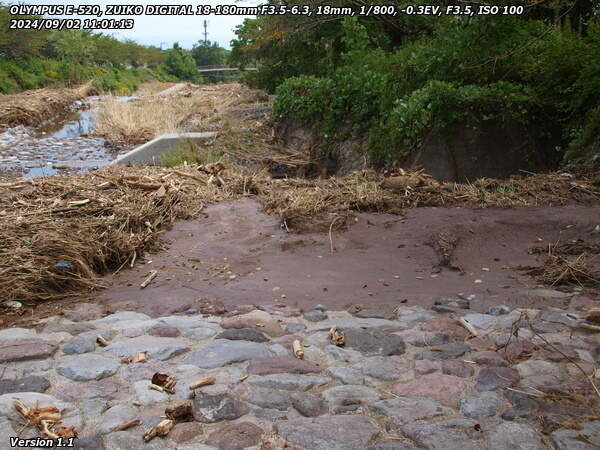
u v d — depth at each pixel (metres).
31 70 37.16
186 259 5.64
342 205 6.86
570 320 4.07
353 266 5.40
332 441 2.75
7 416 2.95
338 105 13.80
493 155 10.06
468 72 11.20
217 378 3.35
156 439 2.78
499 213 6.60
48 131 20.12
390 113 11.47
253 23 25.78
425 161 10.19
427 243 5.85
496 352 3.64
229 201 7.46
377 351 3.69
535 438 2.76
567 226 6.15
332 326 4.07
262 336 3.92
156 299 4.70
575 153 8.99
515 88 10.34
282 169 13.66
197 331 4.01
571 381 3.28
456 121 10.12
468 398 3.12
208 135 15.49
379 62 13.96
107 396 3.17
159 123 18.48
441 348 3.71
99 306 4.58
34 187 7.40
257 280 5.10
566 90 9.95
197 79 79.19
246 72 26.98
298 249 5.86
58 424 2.88
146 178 7.82
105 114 20.62
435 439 2.75
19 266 4.86
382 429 2.88
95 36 51.22
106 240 5.62
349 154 12.94
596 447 2.66
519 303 4.47
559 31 11.02
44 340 3.87
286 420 2.93
